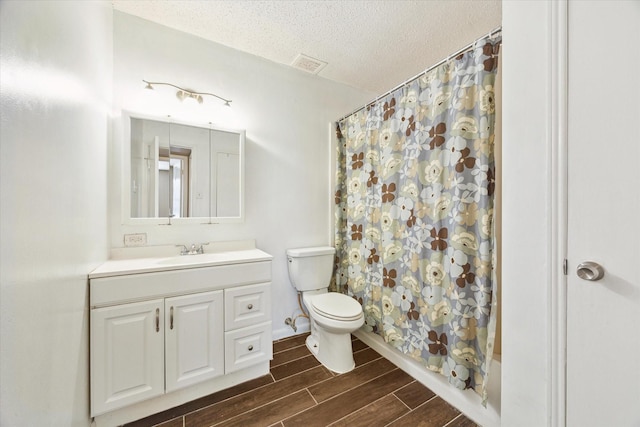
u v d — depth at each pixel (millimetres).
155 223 1628
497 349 1396
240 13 1530
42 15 679
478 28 1646
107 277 1147
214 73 1839
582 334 747
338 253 2287
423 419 1260
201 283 1382
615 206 686
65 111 842
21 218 588
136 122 1581
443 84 1383
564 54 764
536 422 849
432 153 1439
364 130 2010
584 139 735
